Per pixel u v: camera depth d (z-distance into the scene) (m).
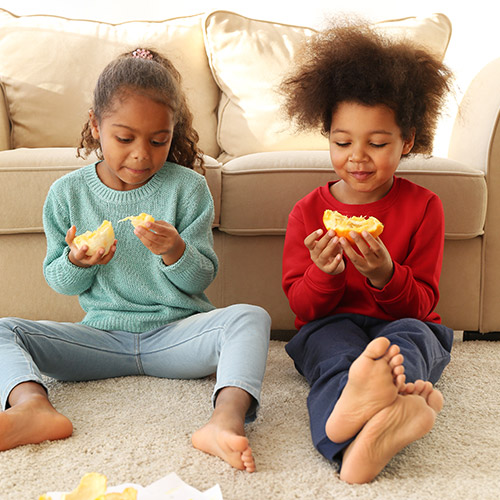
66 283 1.46
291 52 2.27
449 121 2.87
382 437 0.99
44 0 2.81
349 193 1.52
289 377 1.52
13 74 2.22
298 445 1.15
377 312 1.45
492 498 0.97
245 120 2.23
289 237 1.56
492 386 1.47
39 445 1.13
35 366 1.27
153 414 1.28
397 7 2.92
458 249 1.83
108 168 1.54
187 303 1.50
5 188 1.77
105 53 2.26
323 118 1.49
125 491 0.84
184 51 2.30
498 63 1.95
